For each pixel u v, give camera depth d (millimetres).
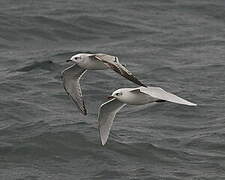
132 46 28047
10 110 21000
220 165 17844
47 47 27859
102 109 15070
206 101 22422
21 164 17656
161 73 25078
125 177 17000
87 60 15258
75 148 18469
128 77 13977
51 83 23625
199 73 25078
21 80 23812
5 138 18922
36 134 19062
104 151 18312
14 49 27562
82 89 23219
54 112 21094
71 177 16969
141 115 21172
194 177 17125
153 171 17359
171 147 18766
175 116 21156
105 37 29141
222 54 27344
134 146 18594
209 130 20047
